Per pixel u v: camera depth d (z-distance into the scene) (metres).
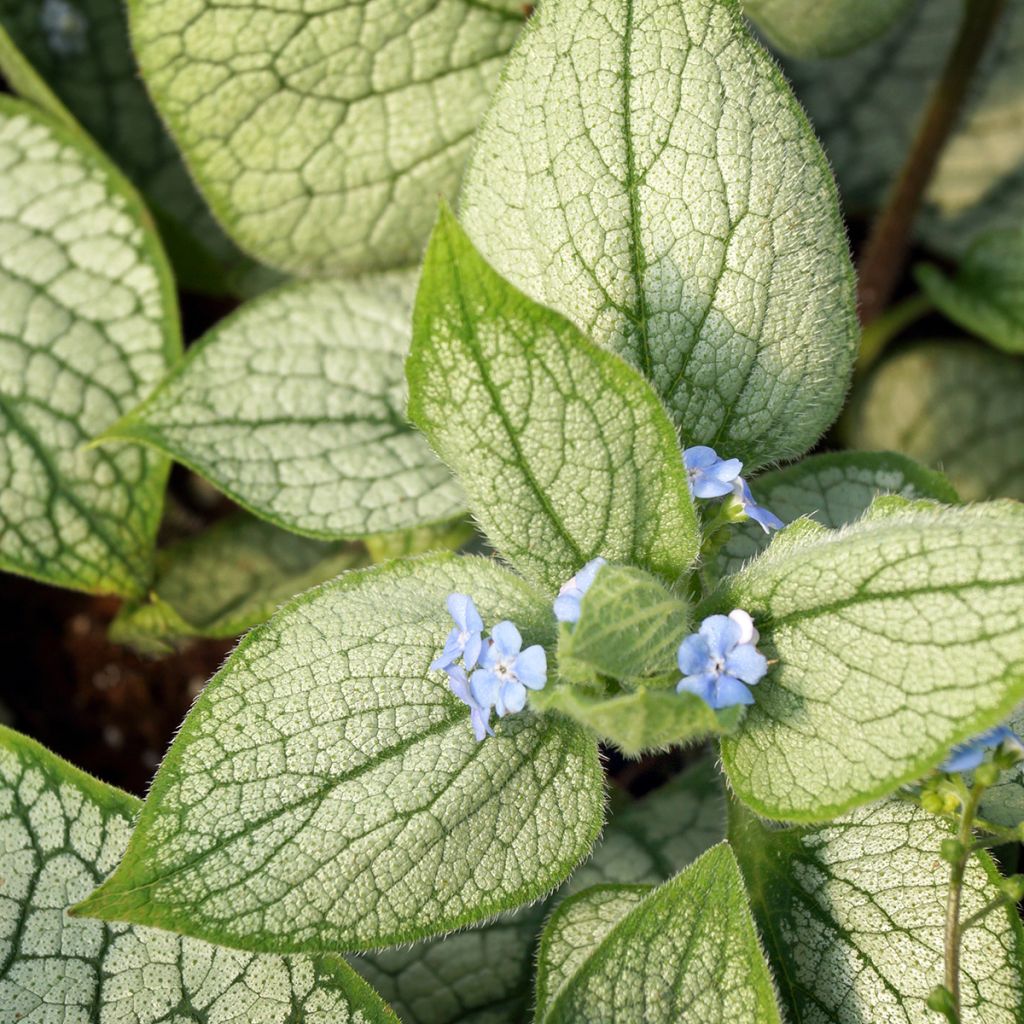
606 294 0.23
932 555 0.21
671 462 0.22
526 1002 0.25
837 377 0.23
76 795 0.23
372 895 0.22
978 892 0.23
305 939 0.22
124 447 0.26
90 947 0.23
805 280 0.23
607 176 0.23
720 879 0.22
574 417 0.21
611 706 0.20
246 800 0.22
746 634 0.21
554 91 0.23
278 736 0.22
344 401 0.26
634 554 0.22
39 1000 0.22
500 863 0.22
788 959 0.23
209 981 0.23
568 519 0.22
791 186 0.23
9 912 0.23
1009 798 0.23
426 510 0.25
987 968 0.23
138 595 0.26
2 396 0.26
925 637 0.21
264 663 0.22
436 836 0.22
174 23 0.26
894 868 0.23
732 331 0.23
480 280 0.21
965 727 0.20
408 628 0.23
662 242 0.23
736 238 0.23
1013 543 0.20
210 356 0.26
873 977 0.23
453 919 0.22
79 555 0.26
